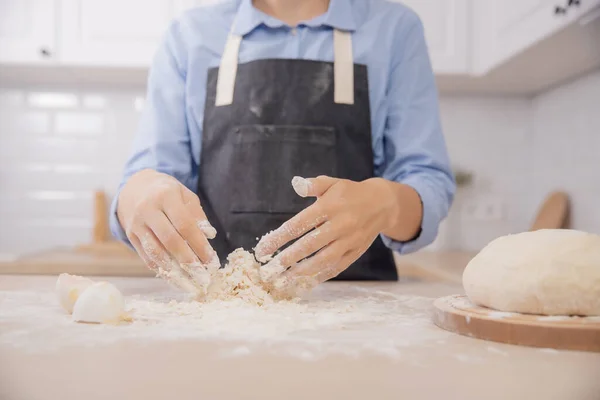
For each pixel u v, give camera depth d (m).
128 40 1.89
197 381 0.45
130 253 1.89
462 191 2.23
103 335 0.59
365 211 0.85
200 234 0.80
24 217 2.19
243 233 1.16
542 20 1.51
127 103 2.20
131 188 0.94
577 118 1.93
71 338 0.58
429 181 1.08
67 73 2.03
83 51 1.89
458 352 0.55
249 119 1.17
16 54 1.88
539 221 2.03
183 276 0.81
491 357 0.53
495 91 2.20
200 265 0.80
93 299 0.65
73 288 0.71
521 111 2.25
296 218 0.81
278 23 1.20
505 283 0.64
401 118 1.18
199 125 1.23
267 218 1.15
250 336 0.59
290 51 1.20
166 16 1.89
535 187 2.22
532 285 0.62
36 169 2.19
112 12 1.89
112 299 0.66
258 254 0.82
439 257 1.94
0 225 2.18
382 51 1.20
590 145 1.85
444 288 1.04
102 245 2.01
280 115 1.16
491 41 1.84
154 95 1.23
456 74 1.93
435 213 1.02
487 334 0.59
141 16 1.89
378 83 1.19
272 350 0.54
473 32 1.92
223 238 1.17
